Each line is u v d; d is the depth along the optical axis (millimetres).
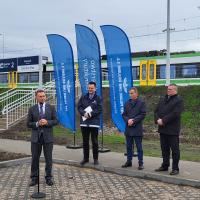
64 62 14320
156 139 18125
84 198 8180
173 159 9617
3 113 20891
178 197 8203
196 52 31328
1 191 8766
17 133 18531
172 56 32688
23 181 9664
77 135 17766
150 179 9742
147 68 34375
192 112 24328
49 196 8344
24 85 44469
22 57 45094
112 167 10578
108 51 12320
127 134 10438
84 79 13219
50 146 9156
